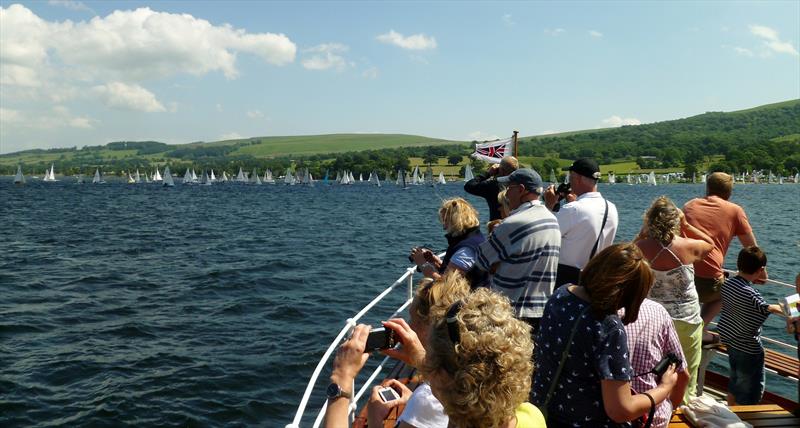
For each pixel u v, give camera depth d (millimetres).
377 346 2633
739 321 5309
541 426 2363
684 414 4406
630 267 2789
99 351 12719
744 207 63625
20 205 68188
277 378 11148
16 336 13812
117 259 26031
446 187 154875
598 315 2836
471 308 2145
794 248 28156
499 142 6801
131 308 16516
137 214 56594
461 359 2062
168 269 23078
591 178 4750
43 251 28812
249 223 47031
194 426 9367
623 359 2809
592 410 2900
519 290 4266
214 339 13492
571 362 2885
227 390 10609
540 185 4438
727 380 6348
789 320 4891
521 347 2100
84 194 100375
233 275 21500
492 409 2041
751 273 5297
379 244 32906
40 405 10055
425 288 2988
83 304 17031
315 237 36312
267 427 9352
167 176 151500
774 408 4801
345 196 105500
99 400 10211
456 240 4926
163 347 12953
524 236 4230
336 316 15508
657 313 3395
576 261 4734
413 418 2568
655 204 4477
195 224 45688
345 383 2480
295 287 19453
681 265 4355
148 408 9945
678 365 3373
